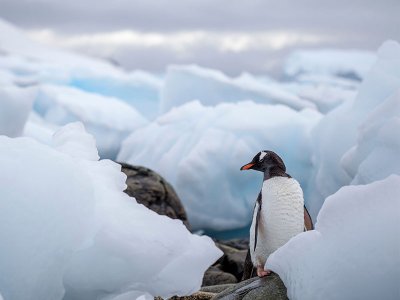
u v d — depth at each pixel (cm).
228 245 833
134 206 400
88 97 2200
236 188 1163
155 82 2541
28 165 393
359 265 331
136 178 829
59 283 374
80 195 387
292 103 1491
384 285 325
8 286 364
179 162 1196
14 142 410
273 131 1147
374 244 330
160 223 387
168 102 1700
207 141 1148
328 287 340
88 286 379
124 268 371
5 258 365
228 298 419
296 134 1139
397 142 609
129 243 367
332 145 909
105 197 399
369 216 338
